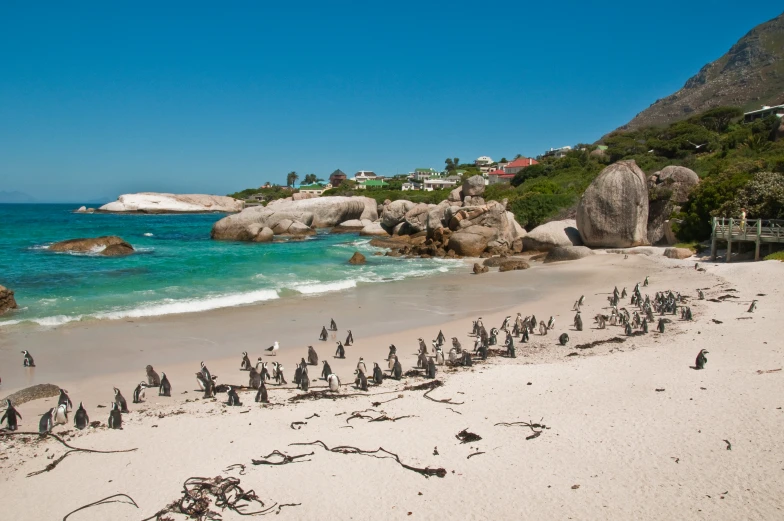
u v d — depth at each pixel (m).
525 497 9.84
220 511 9.60
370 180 179.00
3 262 39.62
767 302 23.97
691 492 9.77
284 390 15.90
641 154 84.94
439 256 48.97
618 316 23.05
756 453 10.88
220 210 146.50
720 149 72.81
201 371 16.03
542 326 21.61
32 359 17.80
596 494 9.86
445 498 9.88
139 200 136.12
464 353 17.89
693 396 13.88
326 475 10.72
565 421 12.88
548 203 62.22
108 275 34.81
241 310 26.50
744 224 34.44
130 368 17.88
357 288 32.91
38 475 10.85
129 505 9.79
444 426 12.87
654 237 47.06
